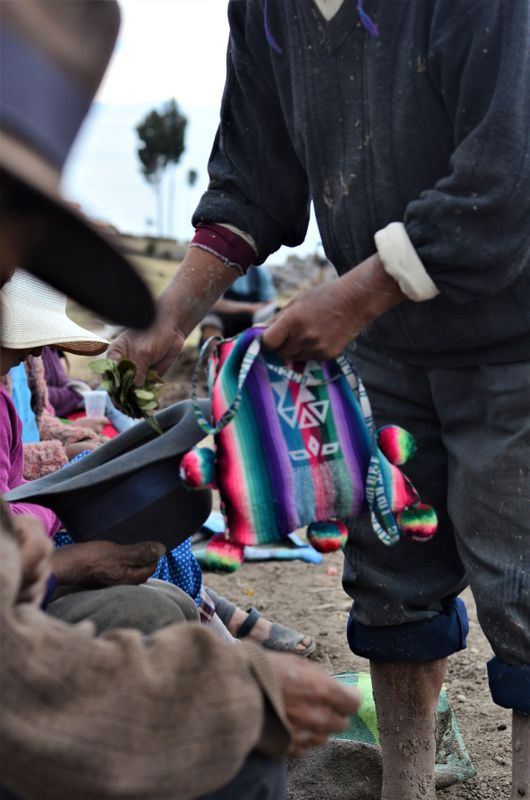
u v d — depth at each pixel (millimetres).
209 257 2637
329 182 2438
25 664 1401
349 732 3021
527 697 2441
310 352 2104
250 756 1726
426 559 2678
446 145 2271
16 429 2924
